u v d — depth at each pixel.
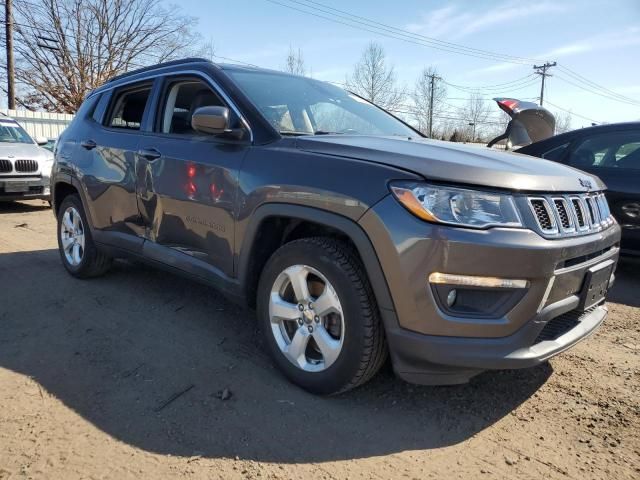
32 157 9.03
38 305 4.12
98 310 4.03
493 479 2.20
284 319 2.89
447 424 2.59
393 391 2.88
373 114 4.07
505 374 3.12
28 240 6.58
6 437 2.40
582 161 5.48
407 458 2.32
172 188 3.49
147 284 4.67
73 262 4.81
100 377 2.98
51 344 3.41
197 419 2.57
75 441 2.38
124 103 4.39
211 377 2.99
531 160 2.97
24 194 8.95
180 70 3.78
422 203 2.33
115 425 2.52
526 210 2.40
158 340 3.49
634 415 2.70
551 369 3.21
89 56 30.70
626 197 5.10
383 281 2.41
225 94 3.34
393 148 2.72
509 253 2.29
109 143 4.20
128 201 3.95
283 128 3.18
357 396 2.82
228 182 3.09
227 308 4.11
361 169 2.53
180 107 3.85
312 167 2.70
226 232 3.12
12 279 4.80
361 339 2.51
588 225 2.74
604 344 3.63
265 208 2.86
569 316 2.73
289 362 2.87
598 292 2.84
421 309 2.34
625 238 5.15
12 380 2.93
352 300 2.52
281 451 2.35
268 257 3.09
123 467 2.21
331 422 2.57
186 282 4.74
